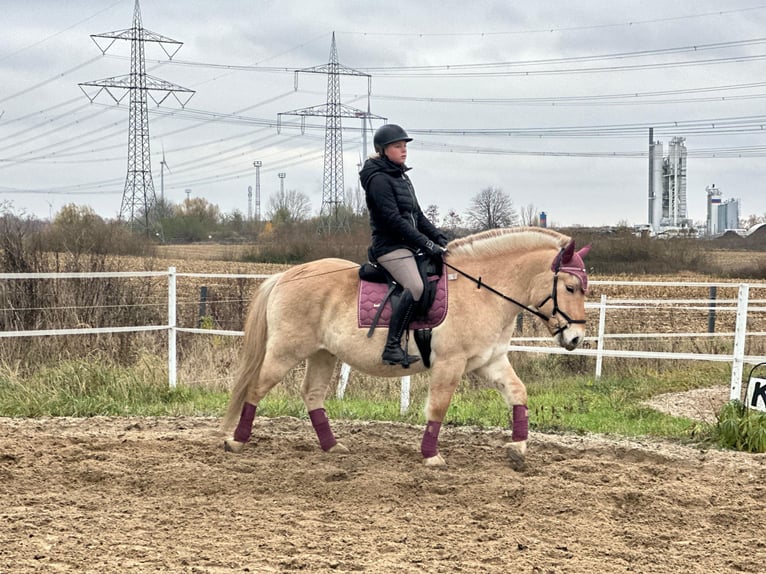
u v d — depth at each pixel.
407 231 6.72
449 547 5.14
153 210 49.47
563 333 6.89
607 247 37.81
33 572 4.57
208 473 6.64
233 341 13.75
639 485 6.66
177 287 21.30
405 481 6.47
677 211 72.94
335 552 5.00
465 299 6.89
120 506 5.89
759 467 7.39
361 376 12.06
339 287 7.06
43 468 6.73
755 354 15.57
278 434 8.33
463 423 9.29
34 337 11.62
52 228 16.06
